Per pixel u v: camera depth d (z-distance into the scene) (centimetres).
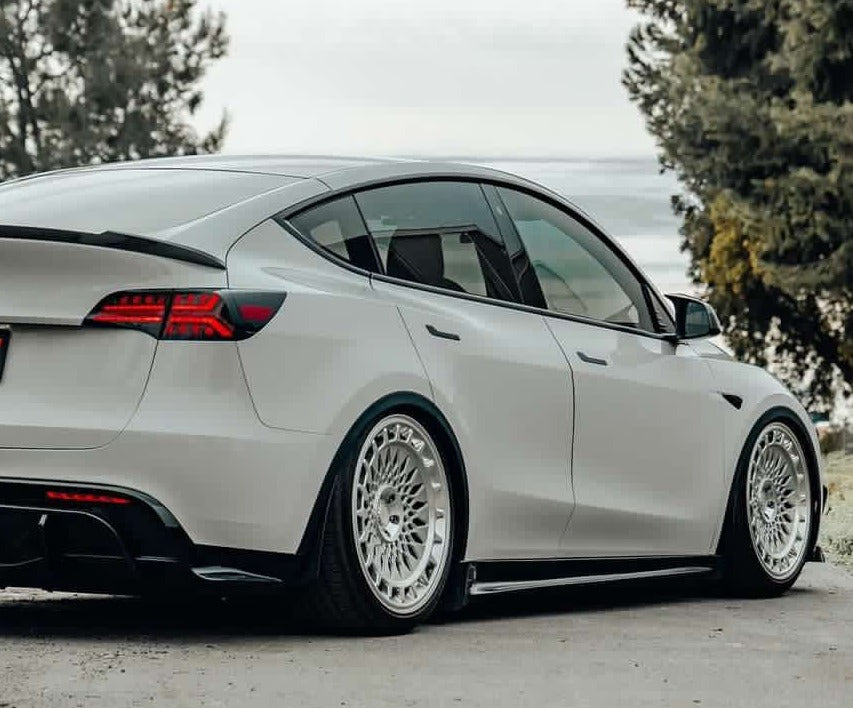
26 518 665
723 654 695
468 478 761
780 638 751
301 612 714
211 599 857
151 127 4769
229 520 668
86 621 761
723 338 4150
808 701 591
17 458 665
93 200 723
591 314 861
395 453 732
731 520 938
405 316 742
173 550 662
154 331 664
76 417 662
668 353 903
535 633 748
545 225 853
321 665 638
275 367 678
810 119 3338
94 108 4691
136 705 551
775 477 977
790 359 4238
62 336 670
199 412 662
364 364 710
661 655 687
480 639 720
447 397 748
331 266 727
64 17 4641
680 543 903
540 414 801
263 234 709
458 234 796
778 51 3638
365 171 771
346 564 700
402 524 736
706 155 3709
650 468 877
